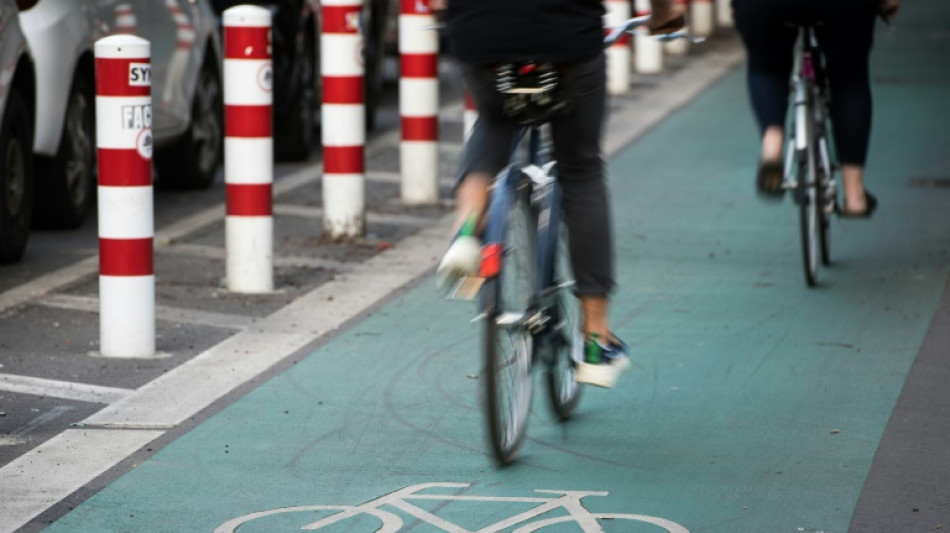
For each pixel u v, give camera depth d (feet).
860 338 65.46
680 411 54.24
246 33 72.95
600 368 49.37
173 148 105.60
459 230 44.19
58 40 82.43
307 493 44.70
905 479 46.62
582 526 42.06
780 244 88.12
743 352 62.95
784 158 75.97
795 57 76.89
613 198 104.37
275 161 123.03
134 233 60.90
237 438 50.24
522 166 47.44
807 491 45.44
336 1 86.28
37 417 52.49
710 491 45.42
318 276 78.59
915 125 142.31
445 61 195.83
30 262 80.53
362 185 88.38
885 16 75.72
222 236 90.53
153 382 57.31
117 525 41.78
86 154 90.68
